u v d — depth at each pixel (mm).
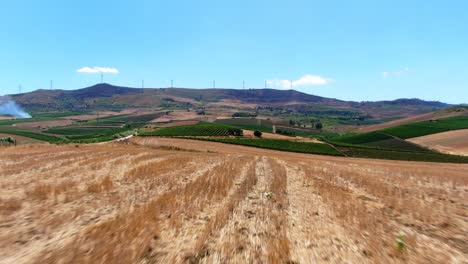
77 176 25078
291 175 30250
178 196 18797
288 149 91625
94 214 14781
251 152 74562
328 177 29203
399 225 14508
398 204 18453
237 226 13602
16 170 26891
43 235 11797
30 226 12773
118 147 64750
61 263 9430
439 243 12336
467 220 15844
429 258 10797
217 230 12977
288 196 20250
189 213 15273
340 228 13648
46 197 17625
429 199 20906
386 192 22312
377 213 16500
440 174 35375
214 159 43219
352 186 24688
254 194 20562
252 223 14055
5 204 15719
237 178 26938
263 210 16375
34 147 52750
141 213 14719
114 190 20328
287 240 11930
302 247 11367
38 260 9633
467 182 29312
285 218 14961
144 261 9836
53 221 13398
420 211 17062
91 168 29547
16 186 20500
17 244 10898
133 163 34438
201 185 22422
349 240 12203
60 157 37656
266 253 10695
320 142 107688
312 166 39781
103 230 12211
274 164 40375
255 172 31453
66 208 15672
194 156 46781
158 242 11453
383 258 10617
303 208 17109
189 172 29156
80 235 11688
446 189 25172
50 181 22516
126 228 12469
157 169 30062
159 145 80375
